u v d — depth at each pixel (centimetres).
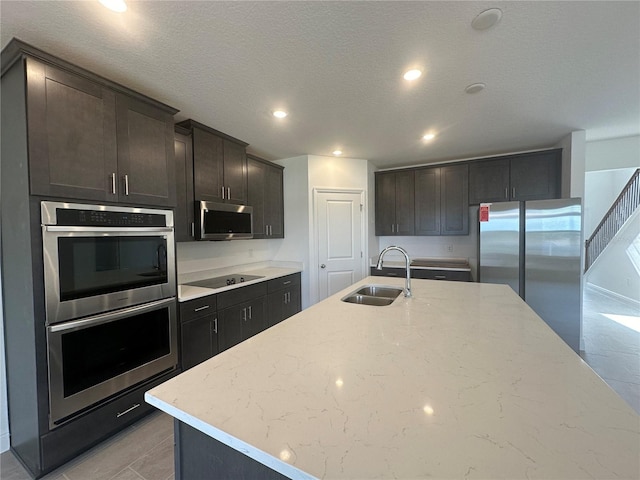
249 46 160
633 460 55
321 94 216
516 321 145
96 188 171
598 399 76
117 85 182
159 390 84
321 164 394
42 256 149
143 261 196
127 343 187
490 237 332
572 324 302
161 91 208
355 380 88
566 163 321
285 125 277
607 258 611
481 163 388
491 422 67
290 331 132
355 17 140
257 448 61
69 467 161
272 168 380
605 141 336
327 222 400
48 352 151
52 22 137
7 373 172
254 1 128
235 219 307
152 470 160
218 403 77
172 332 215
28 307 150
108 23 140
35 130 147
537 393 79
